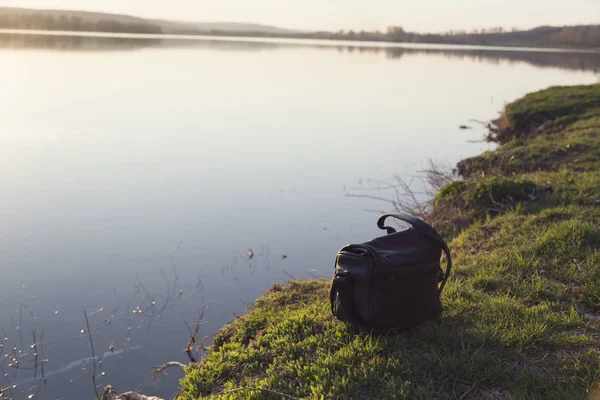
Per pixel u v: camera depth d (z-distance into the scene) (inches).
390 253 162.1
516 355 159.5
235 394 150.1
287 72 2610.7
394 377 148.6
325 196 546.6
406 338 166.9
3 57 2984.7
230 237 429.4
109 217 476.7
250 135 914.1
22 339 276.4
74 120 1051.9
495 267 230.4
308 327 179.9
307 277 346.3
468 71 2610.7
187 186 586.2
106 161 701.3
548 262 230.5
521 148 495.8
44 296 325.1
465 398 142.3
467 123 1018.7
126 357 257.8
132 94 1545.3
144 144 823.1
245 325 200.7
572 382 145.7
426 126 996.6
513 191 322.7
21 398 227.3
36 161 689.6
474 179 368.2
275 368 162.6
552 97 799.7
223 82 2012.8
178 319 295.0
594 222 268.2
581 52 5629.9
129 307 309.7
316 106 1327.5
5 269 362.6
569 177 358.3
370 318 160.9
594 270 213.0
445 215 332.5
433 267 168.6
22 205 506.6
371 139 869.8
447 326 174.1
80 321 294.4
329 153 760.3
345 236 430.3
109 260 381.4
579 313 187.9
